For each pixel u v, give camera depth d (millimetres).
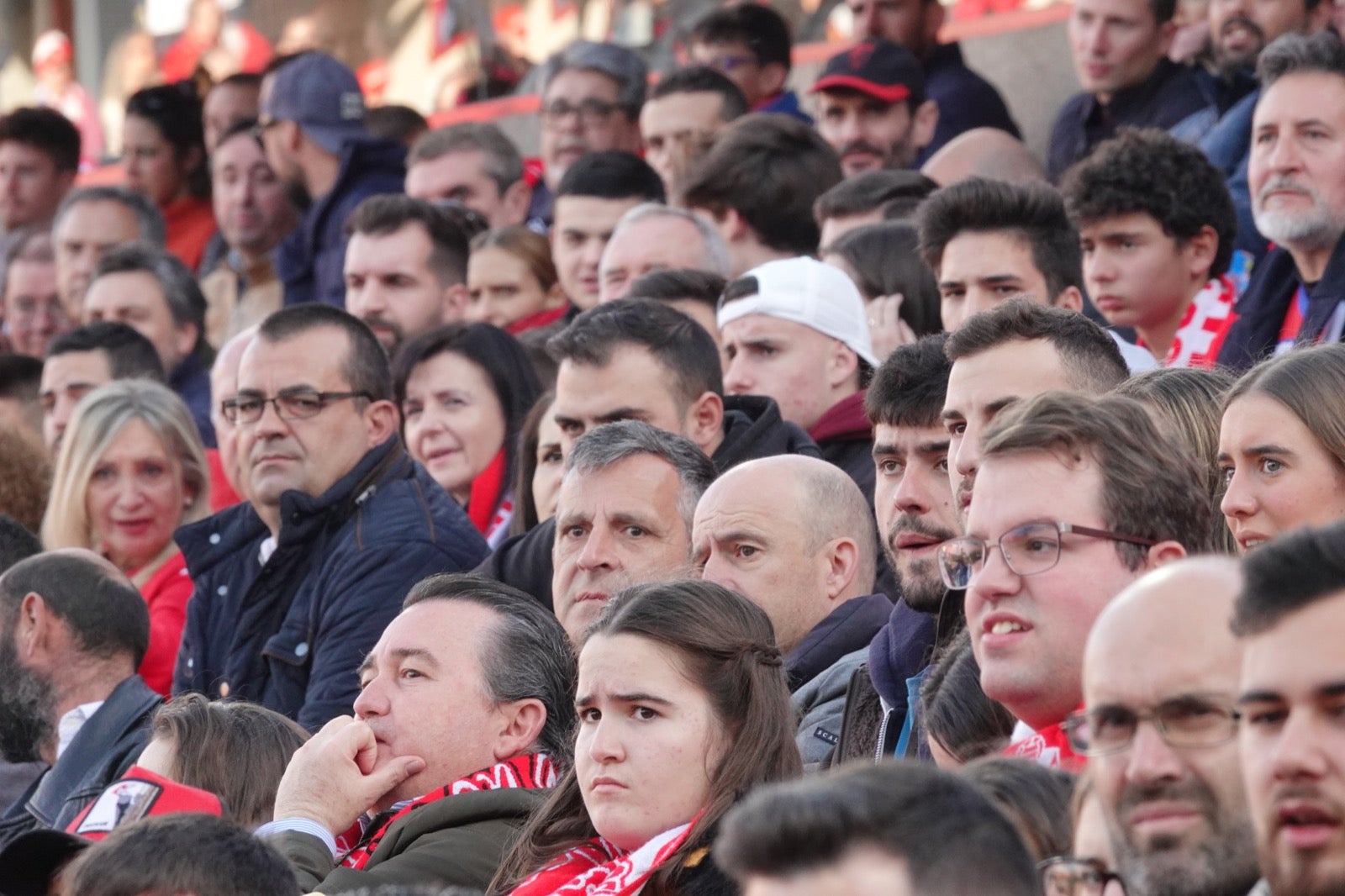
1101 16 32594
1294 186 22641
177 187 44844
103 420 27609
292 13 55625
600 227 31453
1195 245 23297
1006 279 22484
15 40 59688
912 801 8023
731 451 21516
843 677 17031
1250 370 14695
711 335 25094
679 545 18812
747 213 29375
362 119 39469
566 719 17297
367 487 23266
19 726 21875
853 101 33812
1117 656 9695
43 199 45500
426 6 52938
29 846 14031
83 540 27562
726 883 13297
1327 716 8484
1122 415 12305
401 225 31547
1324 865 8445
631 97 37062
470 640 17094
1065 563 11984
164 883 11914
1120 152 23391
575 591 18719
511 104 47594
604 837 14172
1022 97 41594
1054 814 10398
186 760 17203
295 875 12617
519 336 29703
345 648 21969
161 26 57625
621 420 20297
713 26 37562
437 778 16844
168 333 35344
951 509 16562
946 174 32156
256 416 23453
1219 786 9453
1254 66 30781
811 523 17906
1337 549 8633
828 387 23594
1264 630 8672
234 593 24016
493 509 26828
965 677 13766
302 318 23625
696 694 14023
